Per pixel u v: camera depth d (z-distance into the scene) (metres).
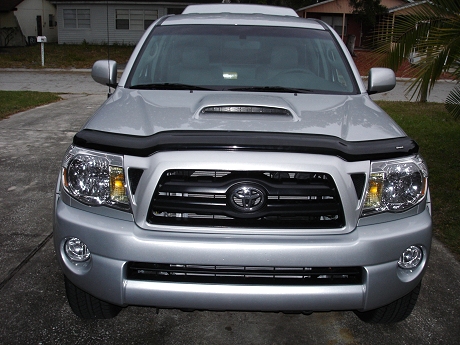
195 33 3.85
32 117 9.38
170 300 2.34
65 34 32.31
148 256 2.30
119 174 2.38
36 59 24.44
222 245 2.28
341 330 3.02
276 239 2.32
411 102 12.86
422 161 2.54
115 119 2.68
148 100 3.04
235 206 2.32
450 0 5.32
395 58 5.65
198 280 2.34
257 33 3.86
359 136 2.53
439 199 5.26
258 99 2.94
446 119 9.93
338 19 31.89
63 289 3.38
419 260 2.54
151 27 3.99
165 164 2.29
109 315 2.95
